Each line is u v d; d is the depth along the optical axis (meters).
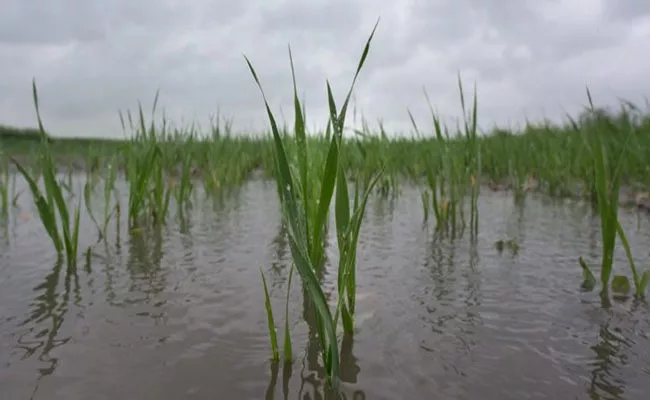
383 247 2.67
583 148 4.69
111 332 1.53
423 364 1.33
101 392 1.18
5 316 1.65
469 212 3.86
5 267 2.21
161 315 1.66
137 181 3.17
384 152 4.85
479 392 1.19
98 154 6.00
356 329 1.56
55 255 2.44
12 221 3.41
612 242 1.87
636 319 1.62
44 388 1.20
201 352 1.39
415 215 3.74
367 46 1.25
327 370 1.23
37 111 2.23
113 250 2.55
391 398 1.16
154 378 1.25
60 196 2.20
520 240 2.81
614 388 1.20
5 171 3.43
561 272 2.16
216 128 5.36
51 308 1.72
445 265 2.30
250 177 7.21
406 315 1.68
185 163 3.73
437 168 4.36
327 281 2.07
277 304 1.77
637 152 4.16
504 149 5.56
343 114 1.34
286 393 1.18
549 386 1.22
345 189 1.35
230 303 1.78
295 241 1.16
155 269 2.21
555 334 1.51
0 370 1.29
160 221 3.12
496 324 1.60
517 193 4.64
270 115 1.19
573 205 4.21
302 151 1.58
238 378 1.25
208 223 3.36
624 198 4.22
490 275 2.13
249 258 2.41
